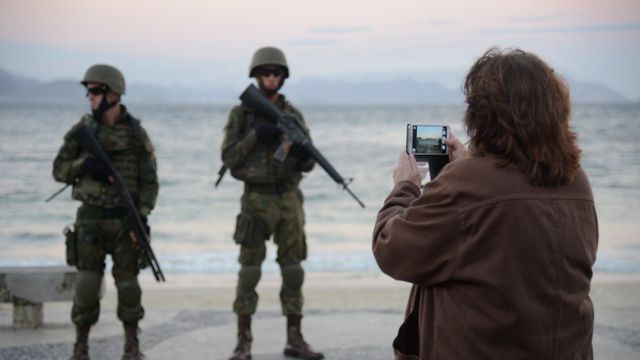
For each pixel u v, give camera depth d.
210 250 15.16
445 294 2.24
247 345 5.64
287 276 5.78
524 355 2.15
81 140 5.18
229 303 7.75
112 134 5.30
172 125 63.41
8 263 14.40
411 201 2.40
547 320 2.14
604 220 17.83
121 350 5.93
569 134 2.24
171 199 23.09
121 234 5.29
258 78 5.84
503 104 2.19
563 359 2.16
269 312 7.33
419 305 2.38
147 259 5.32
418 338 2.45
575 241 2.18
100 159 5.19
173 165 32.31
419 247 2.22
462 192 2.18
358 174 30.28
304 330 6.58
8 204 22.17
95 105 5.29
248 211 5.70
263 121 5.69
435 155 2.57
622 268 11.45
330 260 13.04
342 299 7.98
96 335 6.38
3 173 28.23
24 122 63.72
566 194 2.21
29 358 5.62
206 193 24.14
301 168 5.82
